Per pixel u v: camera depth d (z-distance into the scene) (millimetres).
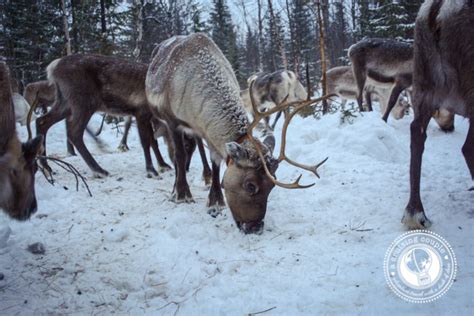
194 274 3213
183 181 5105
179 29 23688
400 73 9453
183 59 4707
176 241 3793
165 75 4996
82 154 6504
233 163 3955
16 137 3215
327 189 4984
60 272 3314
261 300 2801
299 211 4398
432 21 3453
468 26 3236
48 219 4449
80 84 6582
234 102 4387
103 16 16703
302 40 26188
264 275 3137
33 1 20000
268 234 3920
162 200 5148
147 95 5633
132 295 3012
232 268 3295
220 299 2867
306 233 3883
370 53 9859
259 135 9734
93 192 5516
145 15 18766
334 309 2627
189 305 2836
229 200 3973
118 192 5555
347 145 6578
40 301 2910
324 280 2982
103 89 6777
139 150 9312
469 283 2727
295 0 25438
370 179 5172
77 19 17406
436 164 5941
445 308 2490
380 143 6559
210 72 4488
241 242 3785
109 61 6840
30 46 19984
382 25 17891
